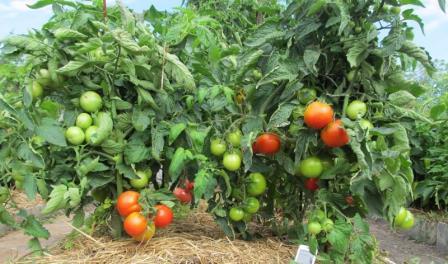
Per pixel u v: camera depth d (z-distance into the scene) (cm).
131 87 112
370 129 95
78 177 106
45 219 225
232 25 221
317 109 95
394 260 181
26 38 102
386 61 100
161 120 113
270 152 110
